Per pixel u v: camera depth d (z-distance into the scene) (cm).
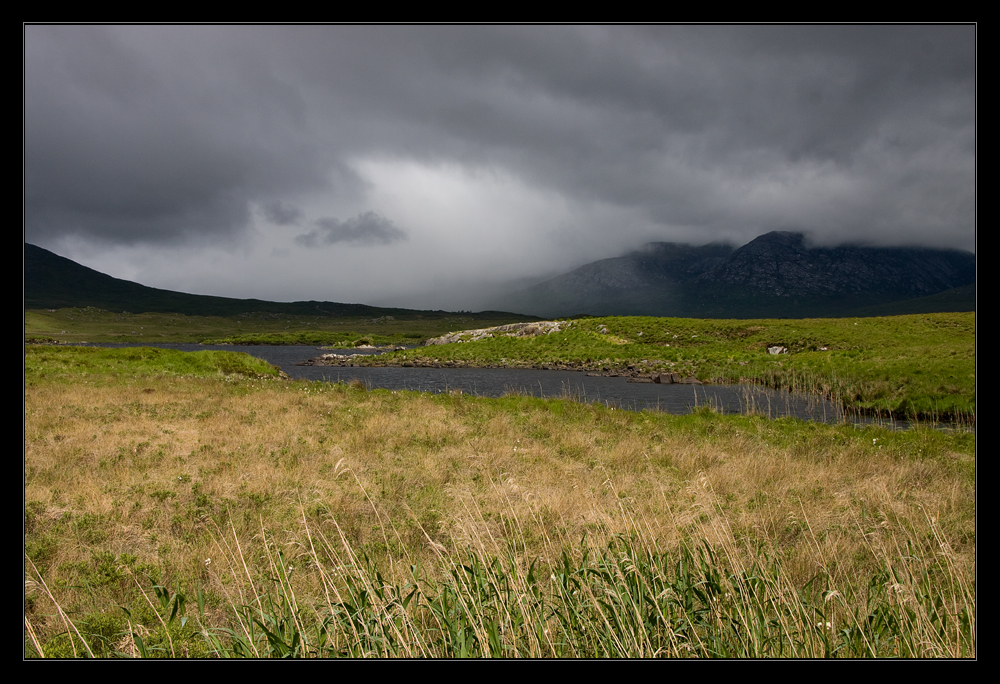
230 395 1877
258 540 616
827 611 418
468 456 1095
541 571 483
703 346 5609
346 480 891
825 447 1255
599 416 1669
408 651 344
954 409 2003
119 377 2273
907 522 691
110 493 783
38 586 489
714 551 521
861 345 4781
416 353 7194
